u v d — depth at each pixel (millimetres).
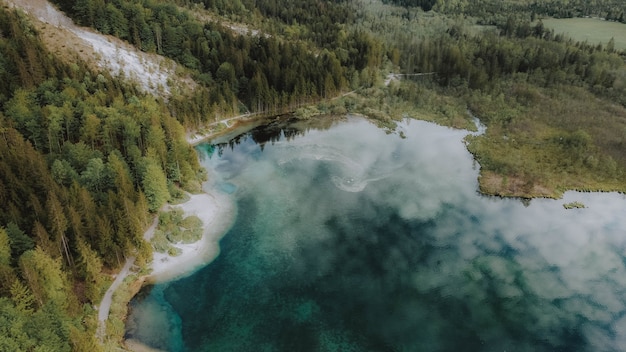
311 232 96562
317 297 79625
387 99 169500
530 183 114000
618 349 71875
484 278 85812
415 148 135875
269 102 157375
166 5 176750
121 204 81312
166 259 85250
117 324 68750
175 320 72875
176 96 145875
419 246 93812
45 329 57156
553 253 92750
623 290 83688
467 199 109938
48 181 81312
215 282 81562
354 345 70500
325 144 136750
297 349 69188
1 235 67188
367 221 100938
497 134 143750
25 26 129250
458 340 72562
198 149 132500
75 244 75688
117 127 106750
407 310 77875
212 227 96062
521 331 74688
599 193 113625
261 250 90500
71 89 113188
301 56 179250
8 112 99375
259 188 111438
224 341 69750
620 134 137750
